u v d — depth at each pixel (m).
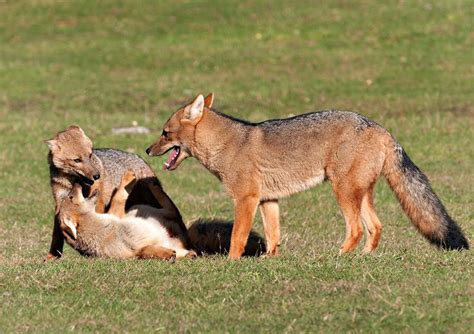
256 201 16.48
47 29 47.31
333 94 36.38
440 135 29.53
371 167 15.80
